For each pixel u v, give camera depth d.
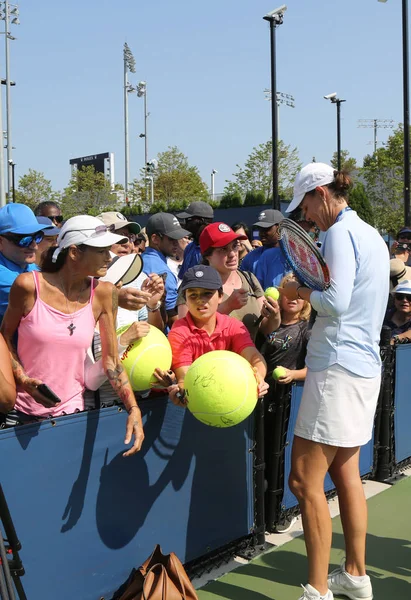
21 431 2.56
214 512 3.49
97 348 3.15
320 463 2.99
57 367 2.79
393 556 3.70
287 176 35.88
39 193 43.44
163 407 3.15
